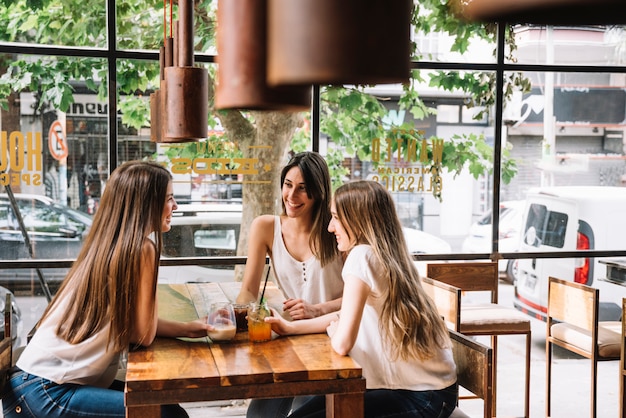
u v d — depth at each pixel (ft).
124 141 14.32
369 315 8.29
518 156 16.05
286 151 15.03
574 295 13.01
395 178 15.56
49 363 7.75
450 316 12.14
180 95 5.16
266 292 11.19
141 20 14.25
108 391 7.65
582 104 16.21
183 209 14.66
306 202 9.92
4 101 13.85
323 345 8.11
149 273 7.84
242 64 1.40
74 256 14.24
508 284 16.21
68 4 13.96
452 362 8.48
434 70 15.57
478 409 14.80
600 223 16.43
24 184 14.01
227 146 14.75
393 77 1.18
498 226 15.99
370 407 7.93
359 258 8.16
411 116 15.53
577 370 16.97
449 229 15.83
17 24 13.83
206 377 6.93
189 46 5.17
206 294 10.79
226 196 14.82
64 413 7.52
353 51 1.15
